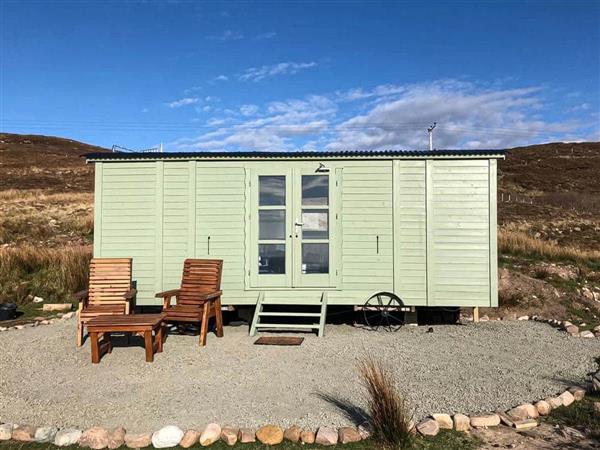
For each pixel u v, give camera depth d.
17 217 21.45
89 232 19.20
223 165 8.26
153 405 4.61
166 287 8.22
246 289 8.12
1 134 69.19
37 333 7.49
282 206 8.17
